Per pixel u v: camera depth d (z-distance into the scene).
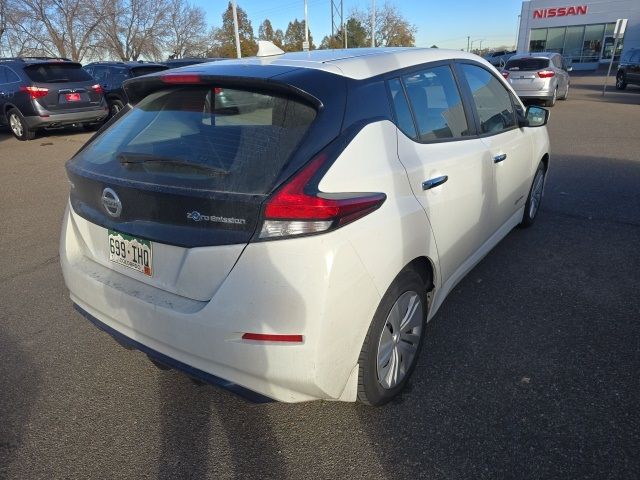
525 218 4.71
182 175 2.00
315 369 1.90
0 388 2.70
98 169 2.31
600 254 4.23
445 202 2.64
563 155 8.21
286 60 2.40
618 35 17.95
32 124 11.05
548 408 2.42
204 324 1.94
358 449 2.23
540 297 3.52
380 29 60.12
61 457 2.23
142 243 2.15
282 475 2.11
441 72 2.99
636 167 7.27
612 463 2.10
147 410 2.52
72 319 3.43
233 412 2.49
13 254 4.67
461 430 2.31
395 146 2.33
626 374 2.66
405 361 2.51
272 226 1.81
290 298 1.83
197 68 2.41
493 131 3.46
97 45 42.72
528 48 40.28
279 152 1.92
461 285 3.73
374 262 2.04
